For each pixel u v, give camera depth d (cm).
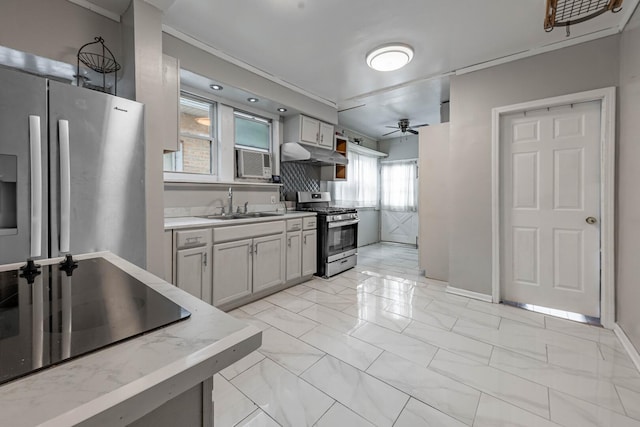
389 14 210
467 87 293
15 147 125
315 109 382
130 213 162
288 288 328
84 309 63
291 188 417
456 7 202
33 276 88
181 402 48
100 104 150
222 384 163
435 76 313
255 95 300
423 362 184
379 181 668
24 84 127
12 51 160
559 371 175
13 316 59
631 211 198
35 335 51
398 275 383
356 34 235
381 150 668
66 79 198
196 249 230
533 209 268
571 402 149
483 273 291
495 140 277
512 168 277
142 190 167
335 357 189
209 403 52
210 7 202
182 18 215
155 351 48
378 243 651
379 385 162
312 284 343
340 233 394
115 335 52
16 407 35
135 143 164
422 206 373
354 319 247
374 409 144
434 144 363
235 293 261
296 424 135
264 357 189
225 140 314
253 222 278
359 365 181
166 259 212
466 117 295
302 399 151
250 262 274
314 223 358
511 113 274
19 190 126
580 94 236
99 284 81
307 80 328
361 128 560
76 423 33
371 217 642
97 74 193
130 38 183
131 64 183
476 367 179
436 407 146
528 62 258
